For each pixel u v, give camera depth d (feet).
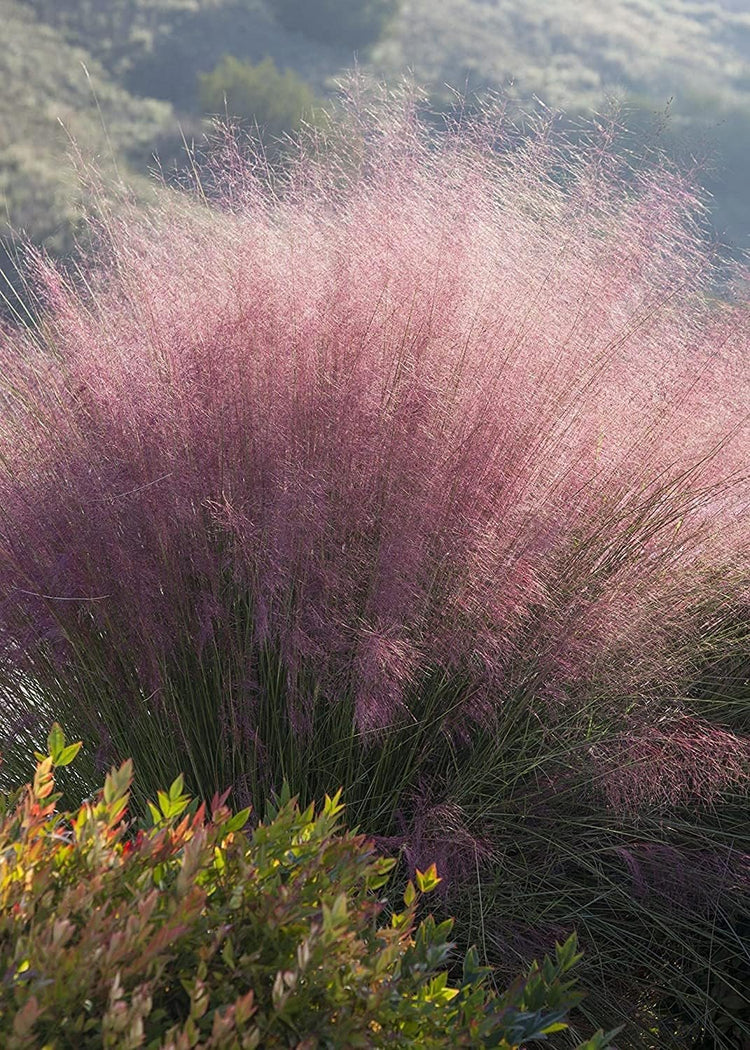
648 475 9.30
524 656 8.93
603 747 8.85
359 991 4.79
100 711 8.74
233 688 8.61
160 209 10.39
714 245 9.95
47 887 5.01
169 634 8.59
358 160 10.32
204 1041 4.66
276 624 8.42
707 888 8.70
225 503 8.38
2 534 8.69
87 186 10.62
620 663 9.09
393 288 9.15
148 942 4.68
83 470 8.77
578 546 9.29
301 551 8.34
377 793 8.87
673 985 8.82
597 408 9.31
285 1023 4.66
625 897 8.75
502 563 8.59
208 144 10.89
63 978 4.29
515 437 8.90
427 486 8.57
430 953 5.32
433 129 10.44
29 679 9.07
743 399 9.80
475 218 9.82
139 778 8.70
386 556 8.36
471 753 9.00
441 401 8.93
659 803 8.99
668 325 9.87
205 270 9.84
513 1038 5.20
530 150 10.30
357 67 10.87
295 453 8.62
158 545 8.60
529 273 9.86
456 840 8.29
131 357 9.38
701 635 9.62
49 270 10.01
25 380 9.57
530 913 8.56
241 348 8.95
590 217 10.12
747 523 9.61
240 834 5.31
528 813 8.88
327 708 8.80
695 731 9.01
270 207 10.14
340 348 8.86
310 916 5.07
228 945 4.72
